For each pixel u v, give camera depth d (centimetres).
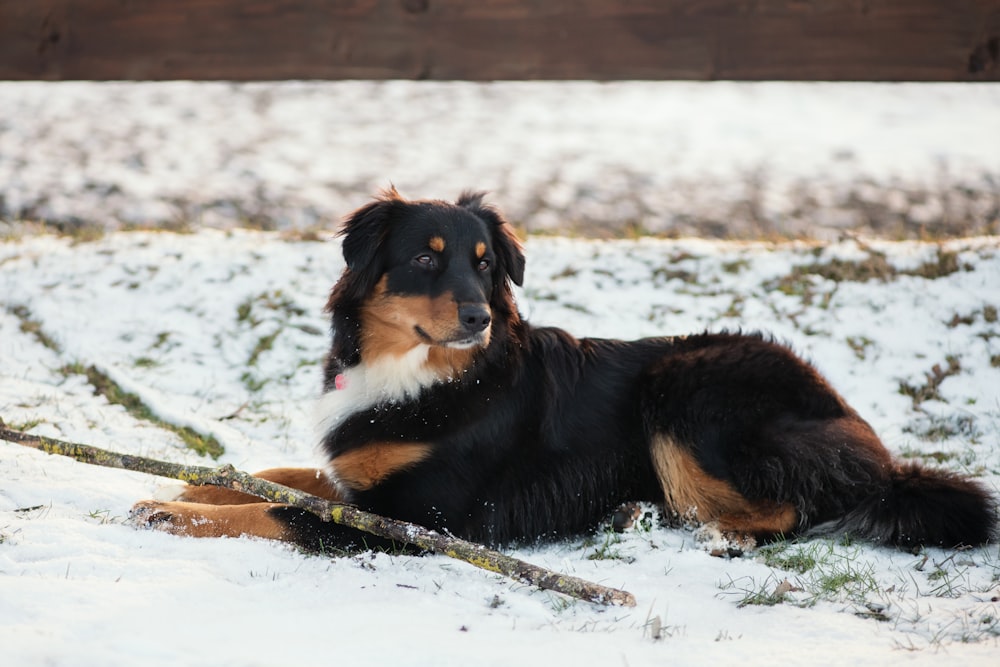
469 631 407
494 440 569
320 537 519
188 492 577
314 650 372
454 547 474
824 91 2878
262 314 933
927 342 874
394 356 556
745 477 579
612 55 920
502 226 590
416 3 923
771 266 993
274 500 519
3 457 610
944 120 2523
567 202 1867
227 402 816
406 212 562
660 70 919
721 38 909
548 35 922
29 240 1104
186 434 741
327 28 931
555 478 586
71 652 349
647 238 1125
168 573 455
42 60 954
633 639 405
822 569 516
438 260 550
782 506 578
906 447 734
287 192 1898
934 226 1662
